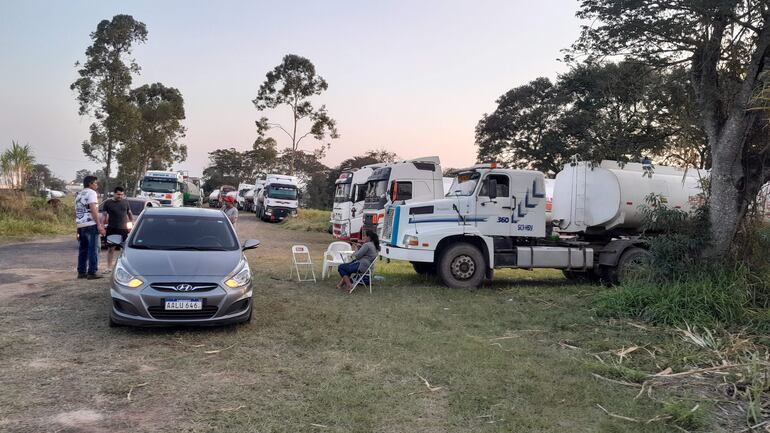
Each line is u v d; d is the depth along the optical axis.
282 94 50.84
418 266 12.18
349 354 5.60
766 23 7.82
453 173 11.88
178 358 5.25
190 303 5.89
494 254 10.62
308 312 7.52
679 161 10.16
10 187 21.67
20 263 11.57
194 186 45.06
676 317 7.21
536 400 4.42
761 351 5.98
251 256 14.84
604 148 10.24
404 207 10.62
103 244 14.80
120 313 5.87
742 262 8.13
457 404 4.28
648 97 9.54
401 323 7.07
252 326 6.61
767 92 6.82
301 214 34.44
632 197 11.16
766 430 3.96
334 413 4.02
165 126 55.66
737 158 8.48
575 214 11.95
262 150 59.25
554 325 7.29
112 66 44.47
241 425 3.75
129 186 50.22
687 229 8.66
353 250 10.64
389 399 4.36
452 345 6.05
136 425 3.69
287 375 4.88
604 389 4.78
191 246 6.99
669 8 8.27
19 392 4.22
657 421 4.10
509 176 10.77
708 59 8.45
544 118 41.19
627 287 8.38
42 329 6.11
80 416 3.82
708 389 4.89
